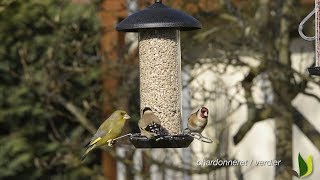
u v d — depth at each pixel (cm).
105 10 1409
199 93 1383
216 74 1369
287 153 1295
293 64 1442
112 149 1380
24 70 1470
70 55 1402
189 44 1297
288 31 1265
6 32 1584
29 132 1667
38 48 1569
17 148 1656
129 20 905
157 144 891
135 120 1406
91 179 1675
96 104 1449
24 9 1559
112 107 1442
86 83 1523
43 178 1677
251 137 1717
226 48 1263
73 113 1421
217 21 1380
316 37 997
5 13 1554
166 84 970
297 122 1309
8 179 1667
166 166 1327
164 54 969
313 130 1308
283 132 1284
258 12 1260
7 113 1659
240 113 1531
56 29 1439
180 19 892
